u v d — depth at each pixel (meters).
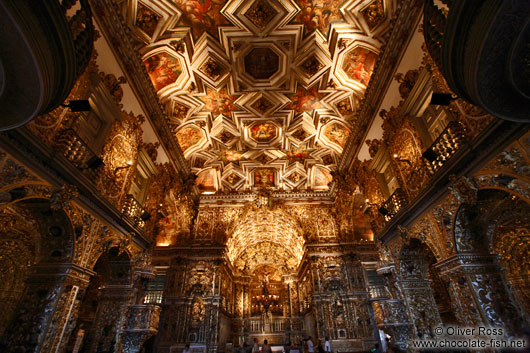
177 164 15.38
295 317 23.31
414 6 7.89
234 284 24.03
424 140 8.42
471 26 3.75
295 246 23.53
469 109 6.40
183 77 11.78
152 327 10.05
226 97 13.27
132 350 9.45
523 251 7.26
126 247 8.98
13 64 3.66
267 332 22.73
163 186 13.58
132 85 9.73
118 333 9.33
